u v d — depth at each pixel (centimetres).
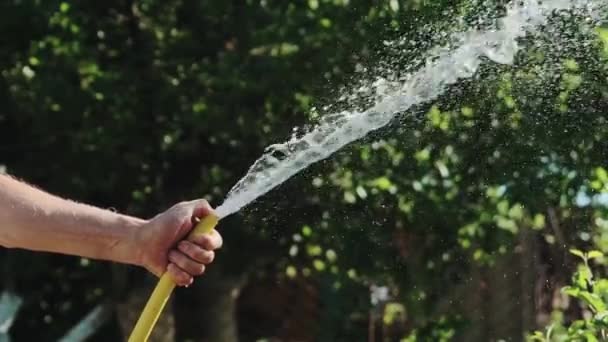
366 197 639
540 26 444
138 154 895
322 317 948
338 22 706
